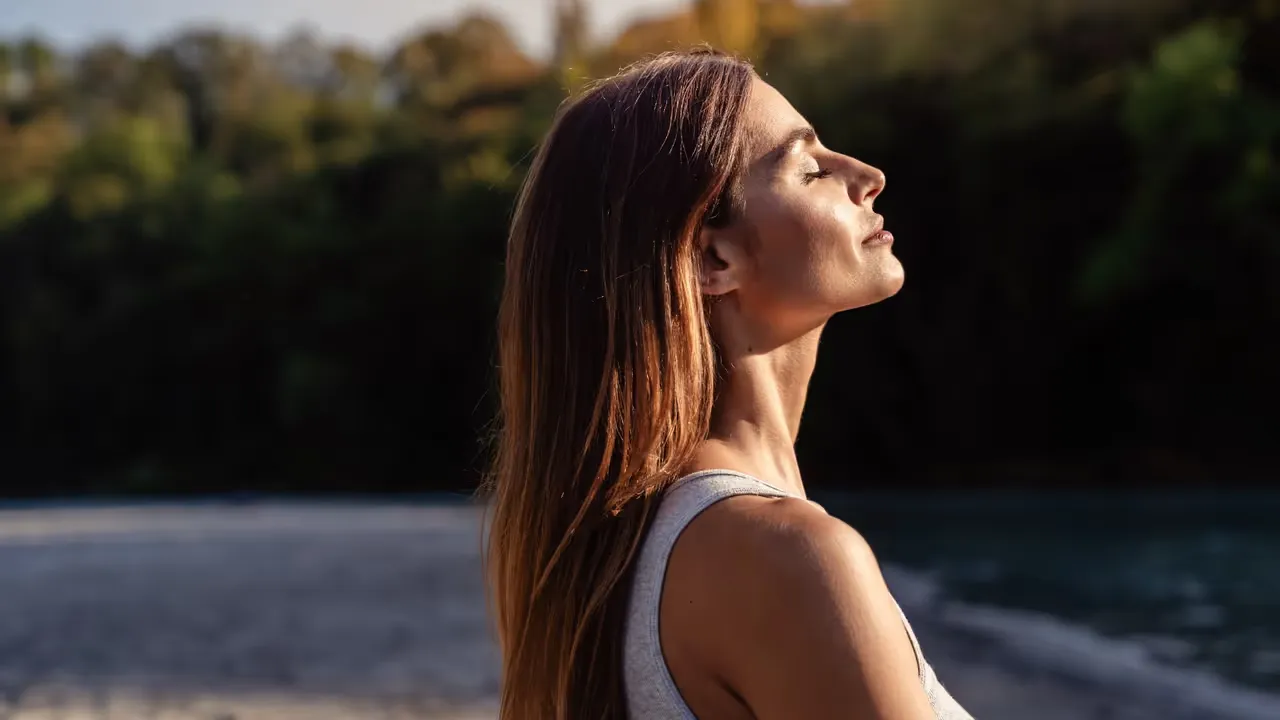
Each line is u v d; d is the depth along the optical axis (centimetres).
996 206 2066
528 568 84
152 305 3088
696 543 70
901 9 2280
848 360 2270
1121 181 1991
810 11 2553
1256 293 1828
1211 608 844
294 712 490
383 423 2905
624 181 83
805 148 87
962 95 2080
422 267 2873
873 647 63
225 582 966
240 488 2952
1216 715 482
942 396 2222
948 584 975
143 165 3512
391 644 657
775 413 85
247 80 5184
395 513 1664
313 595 876
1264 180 1728
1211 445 2027
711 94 85
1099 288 1867
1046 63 2067
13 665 610
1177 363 2022
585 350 82
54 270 3216
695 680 70
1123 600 884
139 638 695
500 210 2794
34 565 1124
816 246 83
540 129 2909
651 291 81
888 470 2291
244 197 3158
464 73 4159
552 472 82
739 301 85
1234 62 1842
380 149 3172
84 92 5075
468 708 493
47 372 3127
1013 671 573
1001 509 1627
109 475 3088
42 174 3669
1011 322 2128
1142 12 2028
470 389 2884
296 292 3023
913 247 2167
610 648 74
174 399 3103
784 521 67
